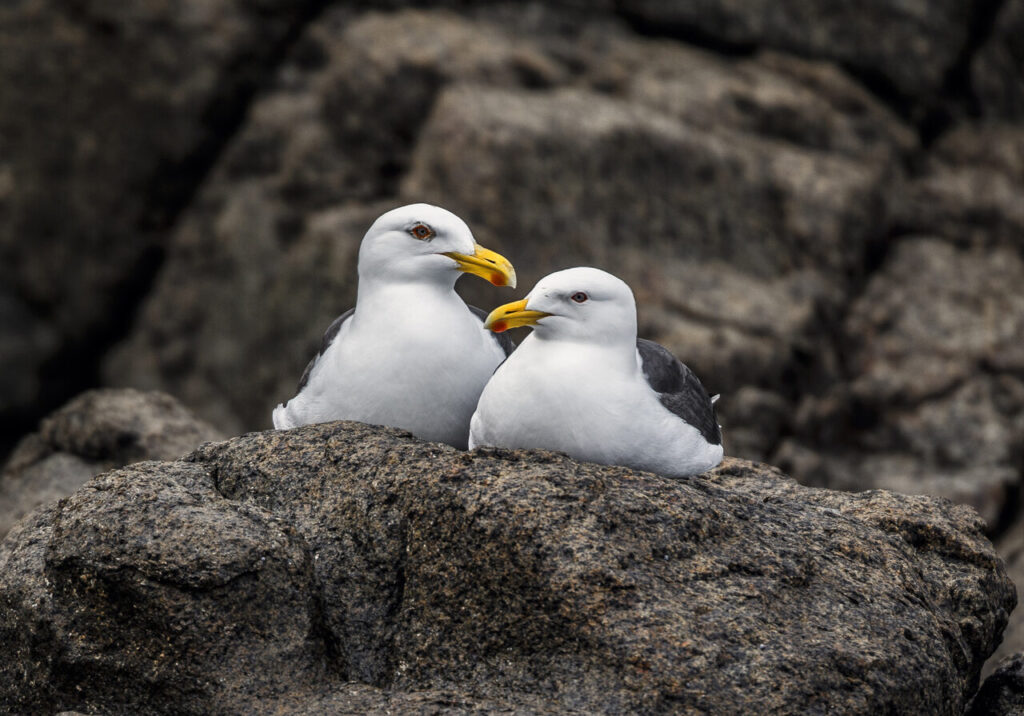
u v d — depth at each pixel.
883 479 16.61
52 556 7.00
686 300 16.92
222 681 6.72
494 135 16.91
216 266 18.95
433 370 8.27
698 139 17.70
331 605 7.14
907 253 18.36
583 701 6.59
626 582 6.79
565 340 7.64
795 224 17.81
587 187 17.12
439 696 6.63
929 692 7.00
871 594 7.31
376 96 18.11
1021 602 13.64
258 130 18.95
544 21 19.06
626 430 7.55
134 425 12.56
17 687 7.12
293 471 7.65
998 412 16.88
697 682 6.55
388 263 8.38
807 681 6.63
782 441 16.59
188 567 6.73
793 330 16.97
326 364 8.53
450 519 7.04
